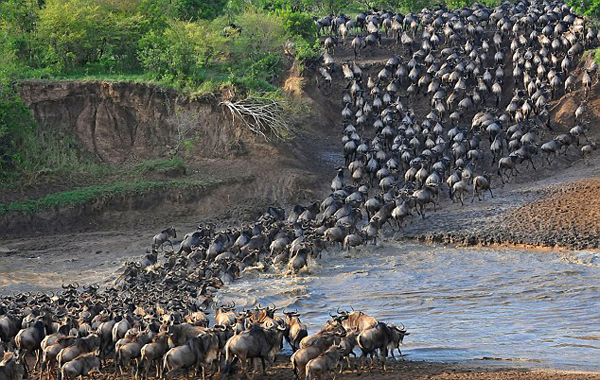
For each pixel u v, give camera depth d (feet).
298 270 350.64
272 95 540.11
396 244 401.49
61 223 451.12
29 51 591.78
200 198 481.87
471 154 508.94
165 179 497.46
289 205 489.26
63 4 597.52
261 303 302.86
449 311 280.72
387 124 555.28
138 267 345.10
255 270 354.33
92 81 540.52
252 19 624.59
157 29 619.67
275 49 637.30
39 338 221.46
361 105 600.80
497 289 309.22
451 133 537.24
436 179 464.65
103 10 611.47
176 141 532.32
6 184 471.62
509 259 355.97
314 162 544.62
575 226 386.11
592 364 207.72
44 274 367.25
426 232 409.28
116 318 232.73
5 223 441.68
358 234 391.65
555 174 489.67
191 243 386.32
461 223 415.44
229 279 337.72
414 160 489.67
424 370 202.59
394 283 328.08
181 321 237.45
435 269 347.56
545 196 437.99
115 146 527.40
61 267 380.78
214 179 497.05
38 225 447.01
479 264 351.25
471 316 272.10
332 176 530.27
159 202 475.31
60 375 197.67
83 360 200.03
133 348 209.87
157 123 537.24
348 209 417.49
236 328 216.74
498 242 384.47
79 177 495.82
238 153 524.11
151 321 219.20
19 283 349.20
